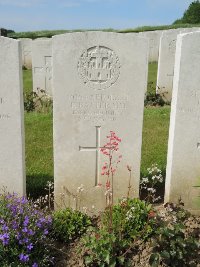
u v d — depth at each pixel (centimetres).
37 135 176
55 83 100
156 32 402
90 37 98
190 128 105
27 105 233
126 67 101
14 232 82
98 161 109
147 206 97
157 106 247
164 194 118
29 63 415
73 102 102
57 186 110
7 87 98
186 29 249
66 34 97
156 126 190
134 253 88
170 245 82
